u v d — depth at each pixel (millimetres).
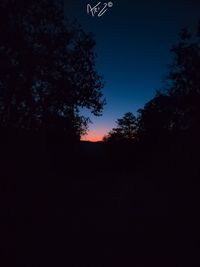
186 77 38312
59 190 27641
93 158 58844
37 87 26562
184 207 19641
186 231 14062
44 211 18656
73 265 9938
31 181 25719
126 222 16484
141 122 52188
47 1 24109
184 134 37781
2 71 22047
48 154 30969
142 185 29562
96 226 15617
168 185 29234
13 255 10445
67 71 28250
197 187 26062
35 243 12047
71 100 28594
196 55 37281
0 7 20828
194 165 32625
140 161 53531
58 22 25125
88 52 28547
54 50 25812
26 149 27328
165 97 40938
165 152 40062
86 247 11898
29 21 23906
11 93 23547
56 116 29297
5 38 21625
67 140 32750
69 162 37250
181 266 9852
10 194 21531
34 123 27344
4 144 25453
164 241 12742
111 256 10820
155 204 21531
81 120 33062
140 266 9930
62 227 15109
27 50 23172
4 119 24797
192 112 38188
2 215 15852
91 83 29406
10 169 24969
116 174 51219
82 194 27516
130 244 12414
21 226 14461
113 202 23594
